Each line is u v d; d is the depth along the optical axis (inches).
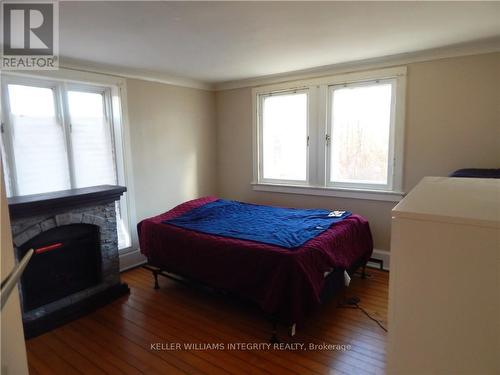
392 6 75.0
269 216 127.2
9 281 22.2
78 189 114.7
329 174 146.3
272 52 113.1
